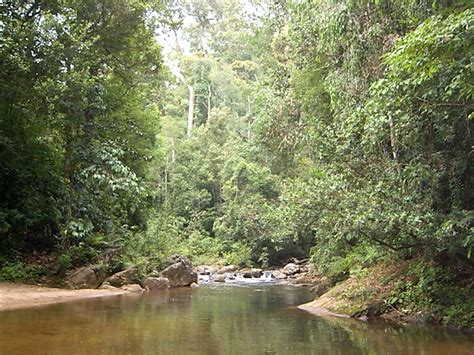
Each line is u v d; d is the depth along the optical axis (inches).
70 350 201.2
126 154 623.8
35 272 471.2
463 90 239.6
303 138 570.9
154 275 582.6
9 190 507.5
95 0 585.6
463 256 303.0
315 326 280.8
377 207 288.5
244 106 1710.1
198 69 1835.6
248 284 668.7
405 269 350.9
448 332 263.3
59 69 502.6
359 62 381.7
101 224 591.5
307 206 325.1
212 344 221.0
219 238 1119.0
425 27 215.2
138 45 657.6
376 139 331.6
